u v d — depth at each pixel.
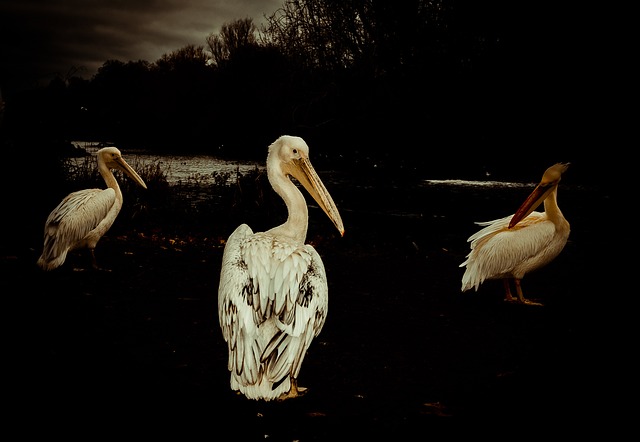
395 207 13.88
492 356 4.80
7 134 11.02
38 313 5.44
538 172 21.56
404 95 21.61
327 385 4.18
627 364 4.61
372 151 22.83
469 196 15.82
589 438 3.42
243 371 3.36
